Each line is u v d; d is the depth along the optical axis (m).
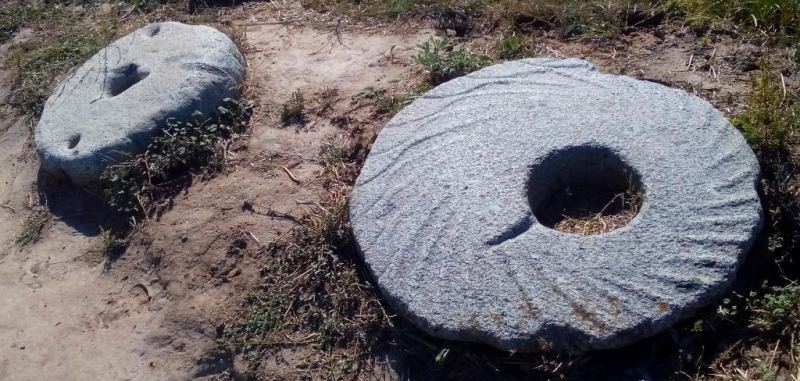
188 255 1.47
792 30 1.79
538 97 1.49
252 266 1.42
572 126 1.41
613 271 1.19
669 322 1.15
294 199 1.53
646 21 1.91
